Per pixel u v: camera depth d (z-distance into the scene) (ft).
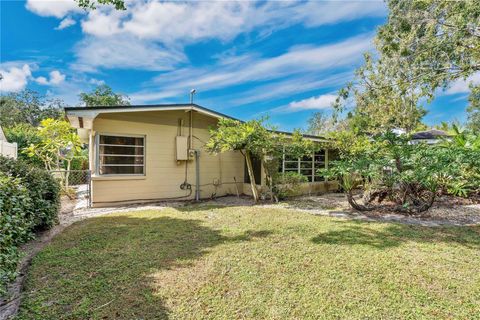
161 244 13.33
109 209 22.95
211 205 25.02
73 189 33.27
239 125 25.57
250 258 11.52
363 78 45.50
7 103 84.33
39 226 15.55
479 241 14.06
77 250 12.34
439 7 27.43
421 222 18.29
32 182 14.02
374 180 23.77
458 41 27.48
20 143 42.78
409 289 8.98
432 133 46.34
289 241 13.89
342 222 18.04
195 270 10.30
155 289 8.84
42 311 7.57
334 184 36.47
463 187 21.20
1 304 8.00
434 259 11.54
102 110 22.16
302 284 9.26
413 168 20.83
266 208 23.34
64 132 31.65
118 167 25.07
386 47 34.45
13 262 7.72
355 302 8.18
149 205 25.05
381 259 11.48
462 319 7.42
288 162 31.94
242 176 33.42
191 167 29.12
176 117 28.14
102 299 8.21
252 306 7.95
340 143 27.86
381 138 22.68
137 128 25.77
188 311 7.68
